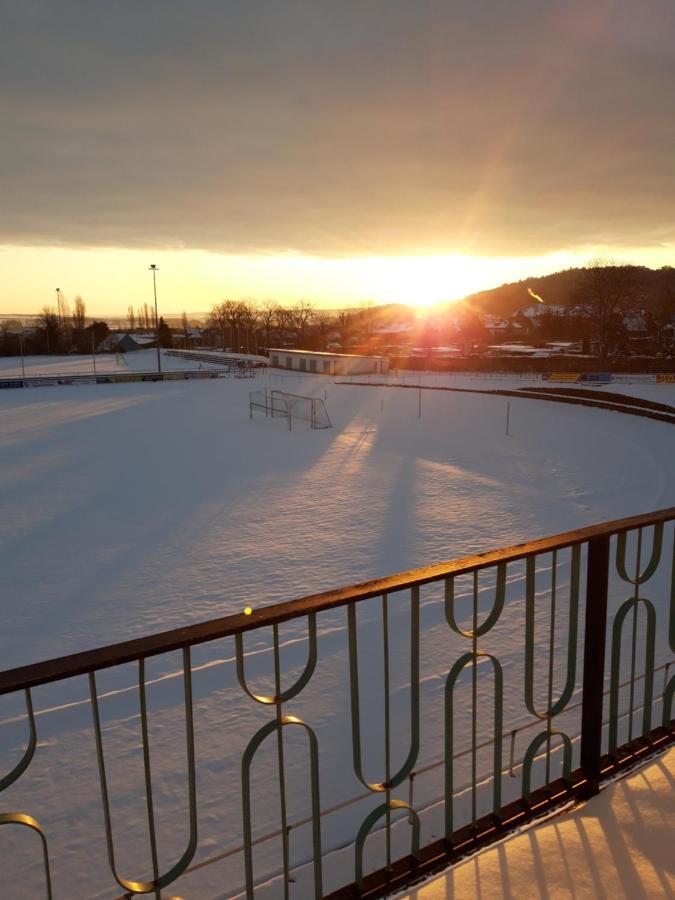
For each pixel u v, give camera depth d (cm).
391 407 3912
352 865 429
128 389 5309
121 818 506
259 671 762
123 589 1097
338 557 1239
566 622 864
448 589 193
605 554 229
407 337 12225
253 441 2750
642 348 7444
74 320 12175
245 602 1030
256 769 566
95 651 136
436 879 198
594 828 219
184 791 539
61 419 3522
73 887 435
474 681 213
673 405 3478
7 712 688
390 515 1548
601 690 241
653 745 272
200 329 16125
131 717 663
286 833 187
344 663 780
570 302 8256
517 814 228
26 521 1549
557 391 4459
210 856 457
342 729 632
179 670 773
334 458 2341
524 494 1764
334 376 6588
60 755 598
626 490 1820
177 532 1435
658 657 743
